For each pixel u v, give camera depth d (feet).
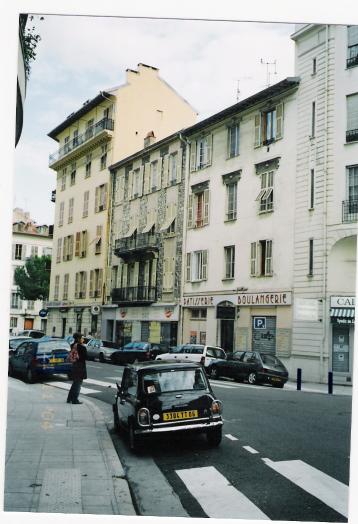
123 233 142.10
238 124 103.09
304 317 84.12
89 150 162.50
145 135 153.99
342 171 82.02
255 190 97.30
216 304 103.45
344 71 83.10
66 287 167.84
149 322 125.18
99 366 97.09
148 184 132.67
